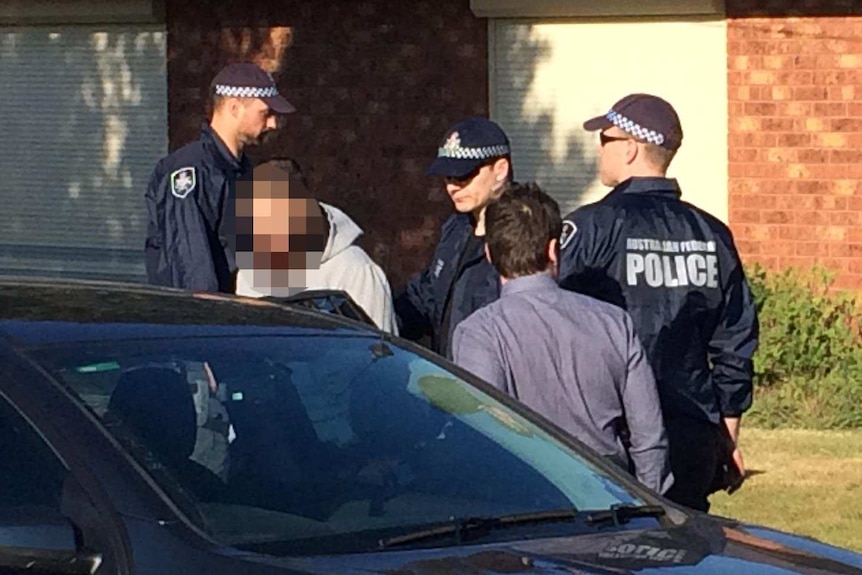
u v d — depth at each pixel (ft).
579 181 43.45
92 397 12.17
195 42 47.96
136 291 14.97
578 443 14.61
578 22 43.01
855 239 40.29
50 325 13.06
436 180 45.01
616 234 18.85
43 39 50.57
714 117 41.52
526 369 16.58
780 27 40.60
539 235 16.78
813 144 40.55
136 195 49.62
